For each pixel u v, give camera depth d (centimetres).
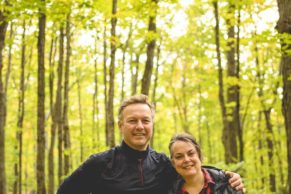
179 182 345
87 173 345
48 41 1540
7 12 747
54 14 780
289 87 625
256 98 1516
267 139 1596
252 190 910
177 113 2770
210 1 997
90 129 2366
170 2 869
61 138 1189
